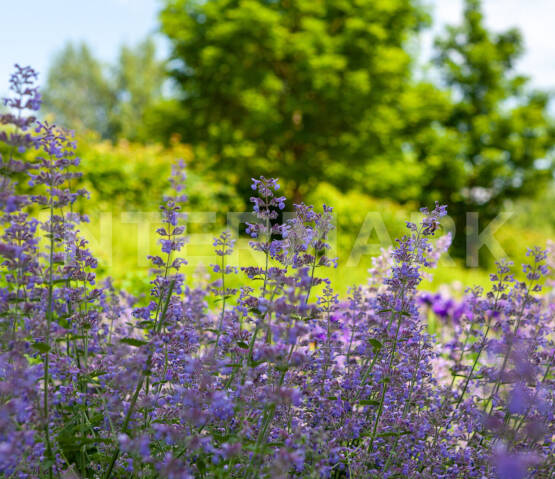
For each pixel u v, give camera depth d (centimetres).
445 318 461
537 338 290
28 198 222
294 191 2473
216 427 234
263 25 2170
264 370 221
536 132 3138
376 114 2398
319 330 267
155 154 1550
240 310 251
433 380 302
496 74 3133
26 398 194
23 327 218
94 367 247
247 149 2375
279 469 185
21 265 212
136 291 637
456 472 254
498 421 235
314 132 2394
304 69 2239
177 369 237
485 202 3167
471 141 3078
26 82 203
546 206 4172
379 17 2348
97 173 1276
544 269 284
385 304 261
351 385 272
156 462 190
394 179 2408
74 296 248
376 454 246
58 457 215
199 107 2553
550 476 230
